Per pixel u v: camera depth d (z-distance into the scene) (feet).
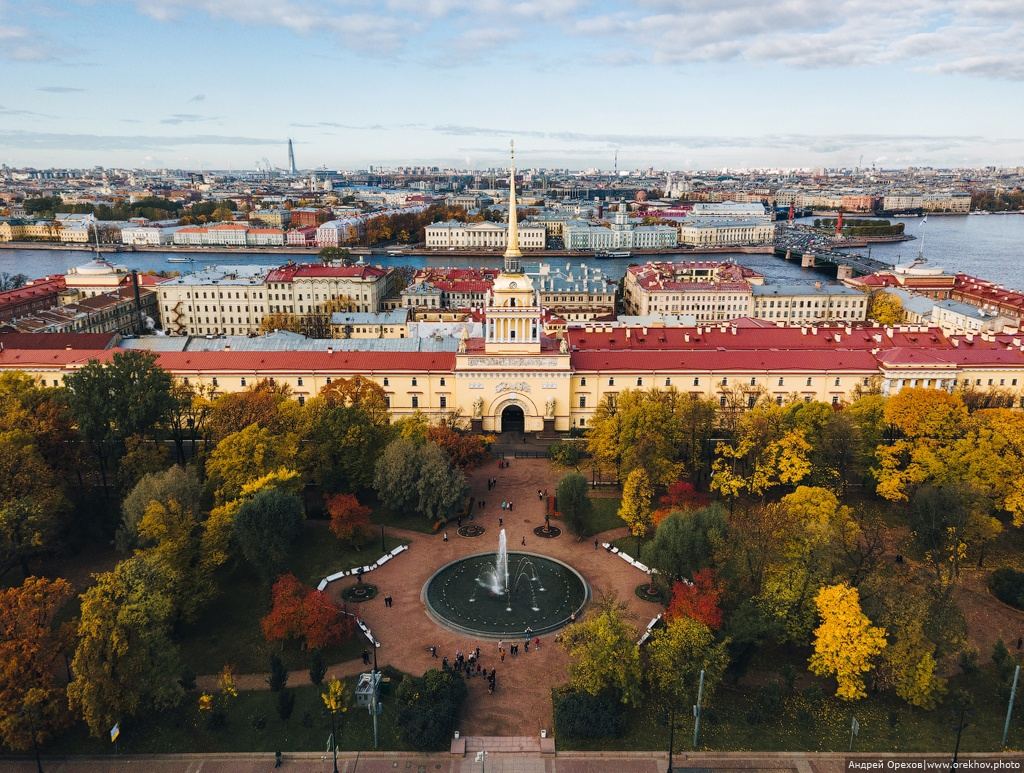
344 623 342.85
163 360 624.18
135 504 391.86
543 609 378.12
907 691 297.94
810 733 295.07
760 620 318.04
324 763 280.51
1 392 494.59
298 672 332.60
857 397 600.39
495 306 604.08
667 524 372.79
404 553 435.12
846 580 348.38
